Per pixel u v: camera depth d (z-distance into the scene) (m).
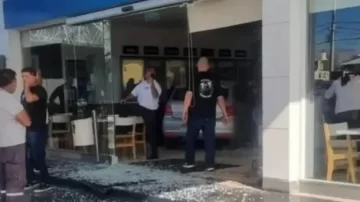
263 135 6.89
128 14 9.38
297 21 6.56
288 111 6.55
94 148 10.47
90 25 10.67
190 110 8.93
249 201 6.37
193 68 12.38
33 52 12.30
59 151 11.20
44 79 11.70
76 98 11.03
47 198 7.38
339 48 6.56
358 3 6.34
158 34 13.66
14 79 6.84
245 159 9.63
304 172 6.71
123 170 9.16
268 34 6.74
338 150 6.65
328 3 6.55
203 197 6.73
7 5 12.34
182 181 7.91
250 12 7.30
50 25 11.52
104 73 10.59
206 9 7.96
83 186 7.89
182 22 11.91
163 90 11.43
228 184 7.51
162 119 10.96
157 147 10.83
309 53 6.64
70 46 11.20
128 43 12.93
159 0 8.45
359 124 6.52
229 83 11.19
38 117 7.93
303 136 6.68
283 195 6.58
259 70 8.87
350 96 6.59
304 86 6.65
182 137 10.91
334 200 6.26
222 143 10.95
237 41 12.50
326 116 6.69
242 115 10.73
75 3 10.05
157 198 6.82
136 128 10.51
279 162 6.73
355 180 6.47
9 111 6.68
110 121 10.34
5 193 6.95
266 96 6.81
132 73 12.92
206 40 13.21
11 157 6.81
